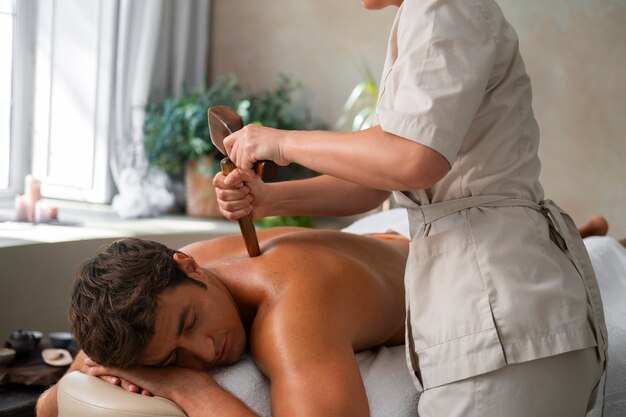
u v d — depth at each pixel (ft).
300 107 12.48
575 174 10.94
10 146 10.95
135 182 11.34
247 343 4.74
